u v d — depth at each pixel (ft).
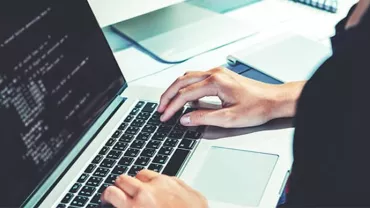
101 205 2.27
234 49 3.49
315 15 3.87
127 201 2.18
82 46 2.85
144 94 3.04
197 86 2.81
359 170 1.39
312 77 1.54
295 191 1.55
